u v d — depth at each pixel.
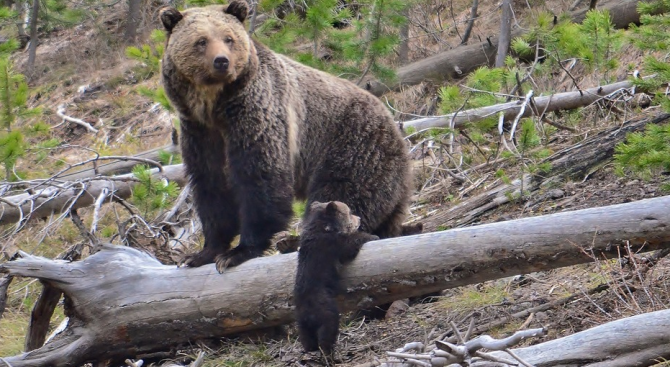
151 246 13.24
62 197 16.16
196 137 11.16
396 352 7.75
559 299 9.77
